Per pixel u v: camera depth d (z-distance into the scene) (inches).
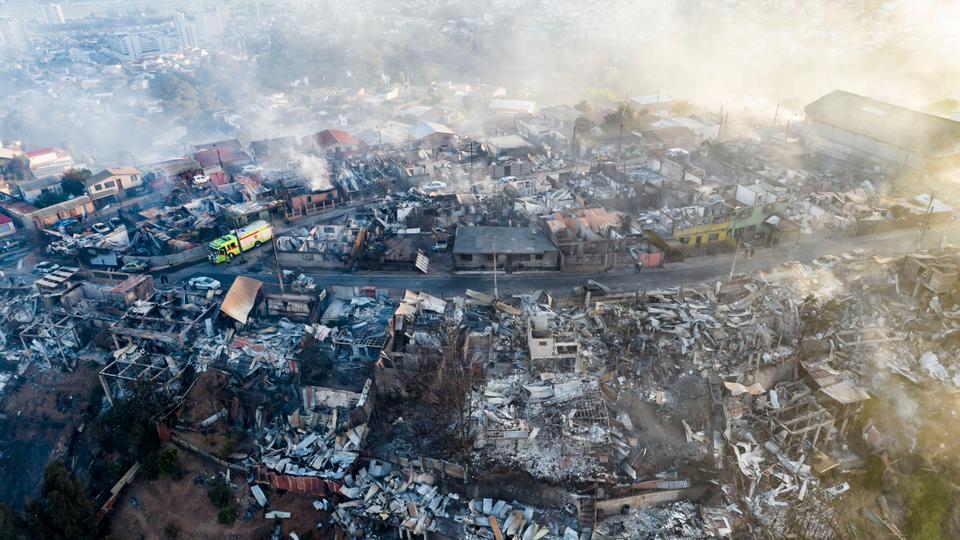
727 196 3535.9
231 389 2464.3
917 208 3521.2
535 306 2812.5
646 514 2021.4
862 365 2449.6
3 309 3036.4
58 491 1978.3
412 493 2108.8
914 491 2097.7
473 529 1990.7
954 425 2236.7
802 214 3580.2
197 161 4783.5
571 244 3149.6
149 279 3063.5
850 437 2279.8
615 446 2167.8
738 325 2615.7
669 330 2603.3
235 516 2114.9
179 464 2253.9
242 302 2903.5
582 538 1941.4
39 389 2691.9
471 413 2282.2
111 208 4202.8
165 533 2118.6
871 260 2960.1
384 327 2760.8
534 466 2103.8
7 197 4296.3
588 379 2404.0
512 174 4456.2
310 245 3395.7
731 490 2069.4
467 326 2706.7
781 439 2194.9
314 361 2524.6
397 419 2358.5
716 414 2290.8
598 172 4414.4
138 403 2317.9
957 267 2672.2
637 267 3144.7
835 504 2052.2
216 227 3715.6
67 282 3107.8
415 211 3634.4
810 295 2682.1
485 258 3171.8
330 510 2103.8
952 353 2461.9
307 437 2292.1
